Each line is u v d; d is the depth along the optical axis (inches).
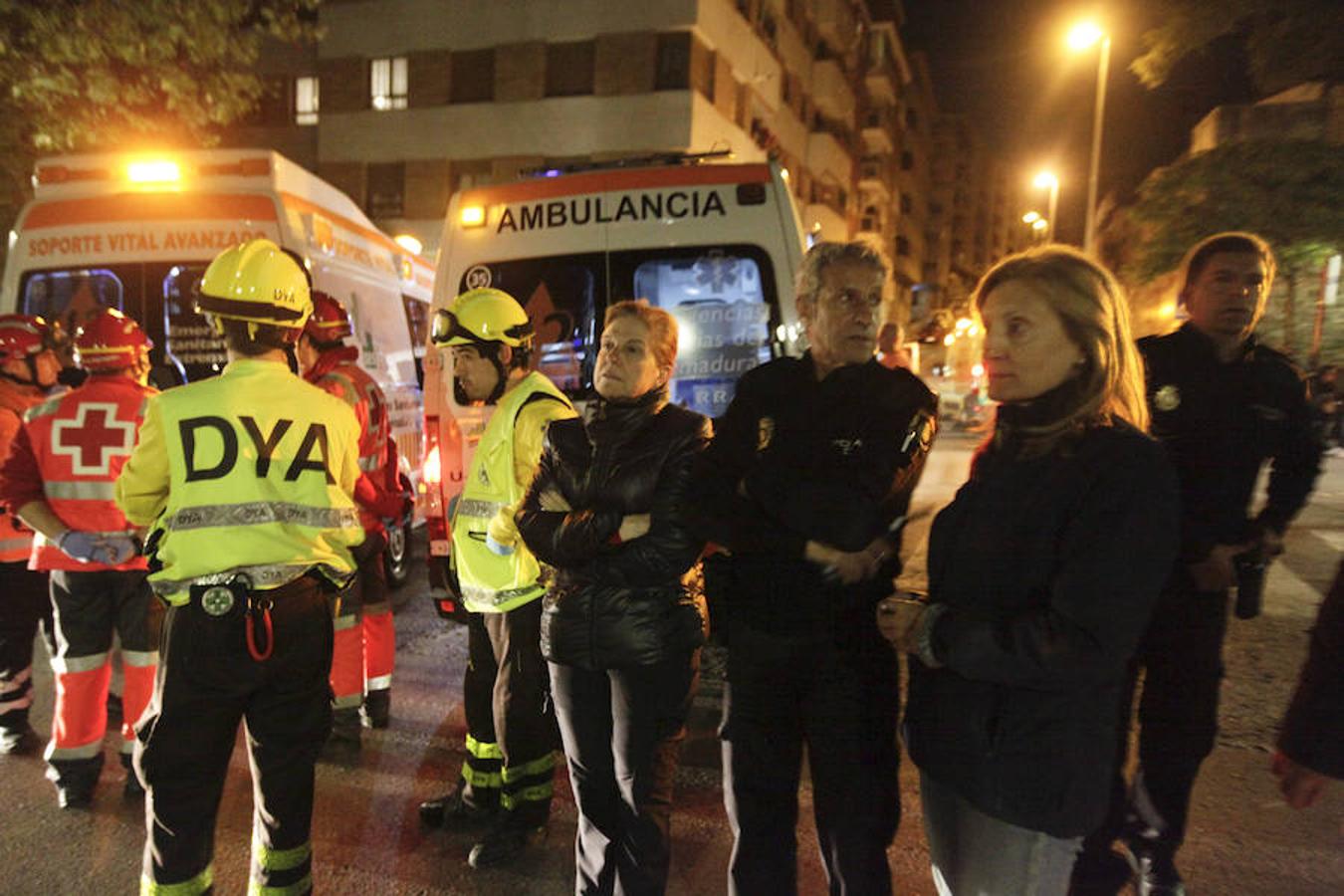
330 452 99.7
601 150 930.1
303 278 99.9
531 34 936.9
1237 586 109.3
